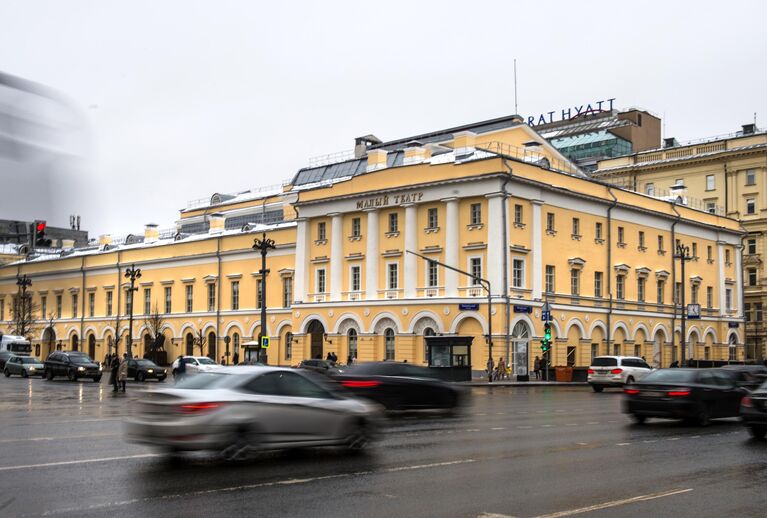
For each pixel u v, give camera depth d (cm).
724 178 8594
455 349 5162
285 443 1422
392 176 5934
